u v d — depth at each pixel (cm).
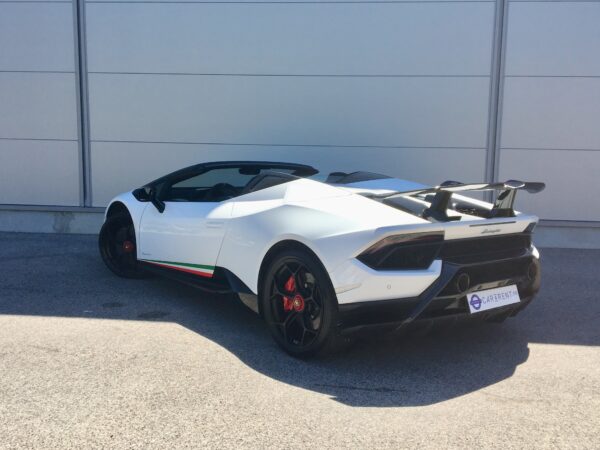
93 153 764
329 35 723
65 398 301
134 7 738
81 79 754
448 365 355
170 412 287
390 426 277
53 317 436
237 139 748
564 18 700
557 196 724
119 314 446
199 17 733
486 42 711
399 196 360
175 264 474
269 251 379
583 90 708
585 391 319
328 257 332
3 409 288
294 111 738
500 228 353
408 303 323
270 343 389
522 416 288
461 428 275
